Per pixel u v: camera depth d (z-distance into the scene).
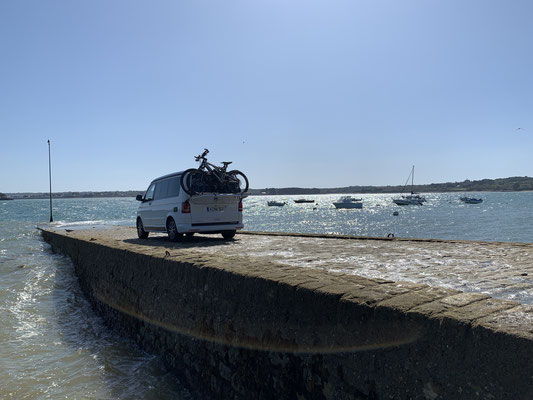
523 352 2.40
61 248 15.09
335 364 3.58
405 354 3.03
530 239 33.62
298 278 4.36
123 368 6.36
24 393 5.44
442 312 2.94
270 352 4.34
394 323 3.12
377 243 9.41
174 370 6.10
